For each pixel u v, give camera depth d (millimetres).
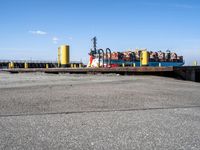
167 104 6320
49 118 4730
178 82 12836
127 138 3635
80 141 3500
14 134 3771
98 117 4852
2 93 7664
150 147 3303
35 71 25562
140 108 5758
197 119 4809
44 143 3418
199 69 20078
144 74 18688
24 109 5438
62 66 24484
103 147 3291
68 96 7199
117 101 6547
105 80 13039
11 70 27906
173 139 3609
